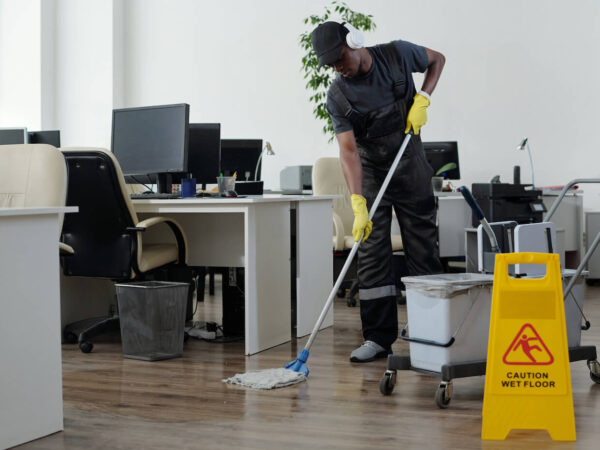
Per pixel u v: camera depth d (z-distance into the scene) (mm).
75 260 3420
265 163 7508
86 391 2576
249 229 3238
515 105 6574
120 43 8078
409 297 2441
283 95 7441
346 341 3547
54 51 8156
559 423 2006
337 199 4945
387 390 2473
